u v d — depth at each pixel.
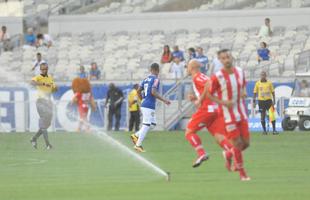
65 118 70.19
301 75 68.81
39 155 45.41
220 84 30.03
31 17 91.81
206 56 78.50
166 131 68.44
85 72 79.19
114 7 91.94
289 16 84.62
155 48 84.81
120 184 29.84
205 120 32.72
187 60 74.44
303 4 85.50
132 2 92.00
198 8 89.12
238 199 24.66
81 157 43.66
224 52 29.95
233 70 30.08
